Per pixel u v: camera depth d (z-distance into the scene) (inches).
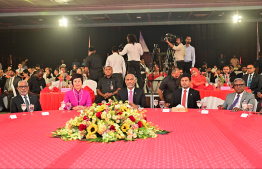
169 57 383.9
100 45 594.6
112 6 457.1
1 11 469.7
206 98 234.8
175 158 60.7
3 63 613.3
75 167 55.9
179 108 133.9
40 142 76.5
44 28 605.3
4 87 342.3
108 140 75.1
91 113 80.2
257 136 80.4
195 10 454.0
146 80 349.4
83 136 79.9
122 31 583.8
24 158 62.6
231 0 428.5
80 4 444.8
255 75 258.4
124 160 59.7
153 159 60.2
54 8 463.8
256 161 58.5
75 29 598.5
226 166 55.7
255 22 554.6
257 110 152.6
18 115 125.6
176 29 569.6
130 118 79.9
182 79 168.7
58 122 107.2
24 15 475.2
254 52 560.4
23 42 610.2
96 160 59.9
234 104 154.2
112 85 239.5
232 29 563.8
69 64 607.5
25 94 159.9
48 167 56.2
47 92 245.8
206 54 570.9
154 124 100.3
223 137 79.5
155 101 150.9
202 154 63.6
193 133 85.2
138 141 76.1
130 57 310.7
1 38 609.3
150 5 452.1
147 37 576.1
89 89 222.5
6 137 82.9
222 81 246.8
